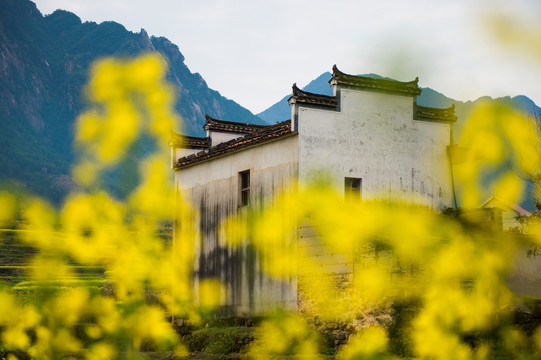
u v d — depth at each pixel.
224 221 20.25
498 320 11.90
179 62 169.00
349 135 17.98
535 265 15.32
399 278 14.45
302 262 16.61
